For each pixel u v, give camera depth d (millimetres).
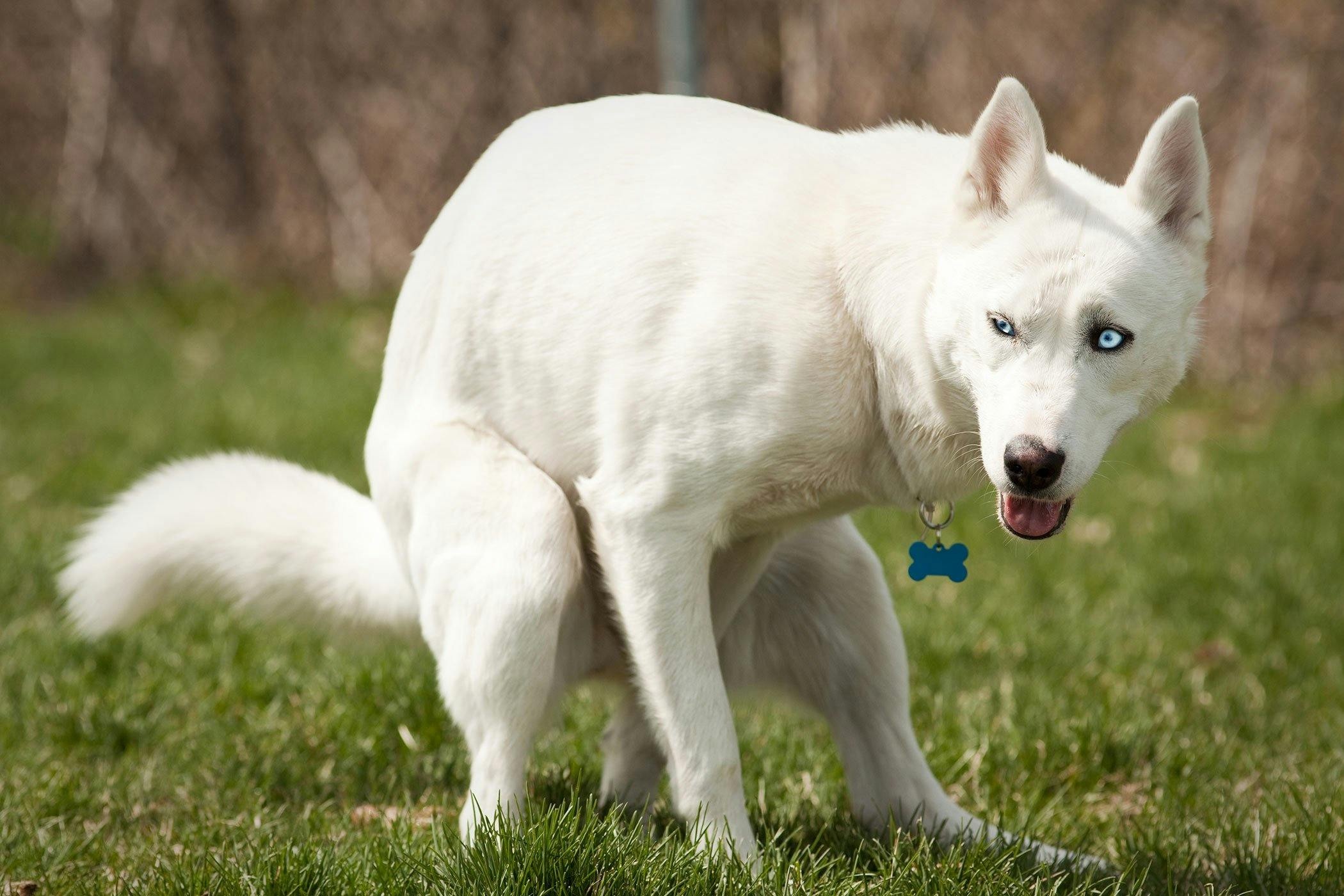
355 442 12102
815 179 4922
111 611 6152
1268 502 10812
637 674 5055
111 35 19016
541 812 4906
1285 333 14125
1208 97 13750
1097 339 4488
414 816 5680
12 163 20203
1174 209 4656
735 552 5414
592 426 5055
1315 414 13141
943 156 4977
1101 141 14086
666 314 4852
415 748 6309
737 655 5770
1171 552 9641
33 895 4844
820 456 4859
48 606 8312
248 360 15469
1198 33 13719
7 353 15711
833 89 14367
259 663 7254
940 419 4832
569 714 6770
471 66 17422
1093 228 4531
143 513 6090
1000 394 4516
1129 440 12531
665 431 4812
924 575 5227
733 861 4605
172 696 6789
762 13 14688
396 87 17891
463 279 5352
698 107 5293
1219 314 14125
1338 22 13398
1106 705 6840
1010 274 4512
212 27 18641
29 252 19547
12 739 6312
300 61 18312
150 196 19328
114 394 13859
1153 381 4664
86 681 6969
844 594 5625
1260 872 5004
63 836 5238
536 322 5141
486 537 5090
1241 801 5918
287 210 18812
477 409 5367
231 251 19078
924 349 4762
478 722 5113
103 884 4816
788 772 6125
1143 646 8000
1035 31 14094
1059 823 5719
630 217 5000
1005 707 6770
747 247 4809
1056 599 8703
